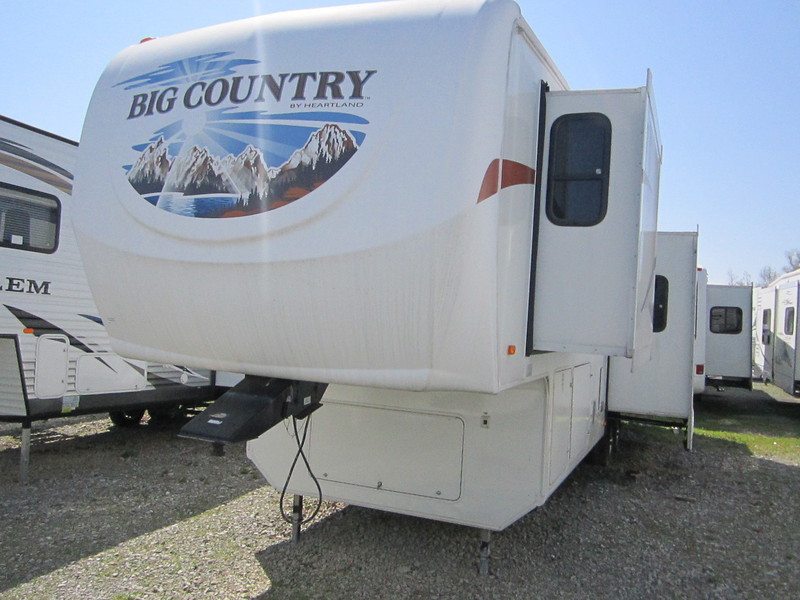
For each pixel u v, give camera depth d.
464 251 2.51
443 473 3.55
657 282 6.34
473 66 2.57
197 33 3.23
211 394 7.20
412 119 2.58
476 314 2.57
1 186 5.23
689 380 6.27
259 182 2.81
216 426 2.92
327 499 3.82
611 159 2.98
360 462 3.74
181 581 3.41
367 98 2.66
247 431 2.88
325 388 3.50
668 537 4.37
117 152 3.23
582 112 3.04
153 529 4.18
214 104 2.96
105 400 5.97
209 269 2.90
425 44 2.65
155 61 3.26
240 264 2.82
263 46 2.93
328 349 2.78
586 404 4.80
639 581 3.63
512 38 2.75
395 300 2.60
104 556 3.72
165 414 7.60
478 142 2.53
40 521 4.29
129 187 3.16
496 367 2.67
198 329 3.03
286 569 3.60
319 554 3.81
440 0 2.77
